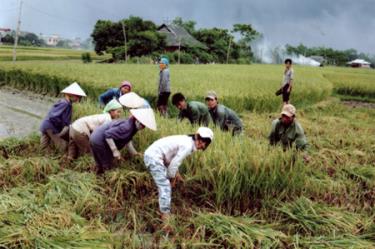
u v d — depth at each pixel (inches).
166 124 308.2
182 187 235.5
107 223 203.6
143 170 254.8
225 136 274.1
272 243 180.5
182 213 214.8
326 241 182.9
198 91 580.1
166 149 202.5
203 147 202.7
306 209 213.8
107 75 780.6
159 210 216.5
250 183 228.8
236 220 195.6
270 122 487.2
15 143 311.0
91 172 250.7
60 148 294.8
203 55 3080.7
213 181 229.0
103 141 236.2
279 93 582.6
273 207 218.5
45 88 781.3
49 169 259.0
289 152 247.8
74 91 288.4
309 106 753.6
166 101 463.8
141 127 225.1
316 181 253.8
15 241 162.6
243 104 582.2
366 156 341.1
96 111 356.5
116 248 176.2
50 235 171.5
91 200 213.0
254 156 235.1
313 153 312.0
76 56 3144.7
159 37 2815.0
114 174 236.4
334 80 1227.2
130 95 290.4
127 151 269.0
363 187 271.4
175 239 186.5
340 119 568.4
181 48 2989.7
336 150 351.3
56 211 191.3
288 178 238.4
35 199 205.3
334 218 204.5
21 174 249.1
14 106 597.0
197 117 309.9
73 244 167.0
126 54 2539.4
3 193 213.5
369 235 194.4
